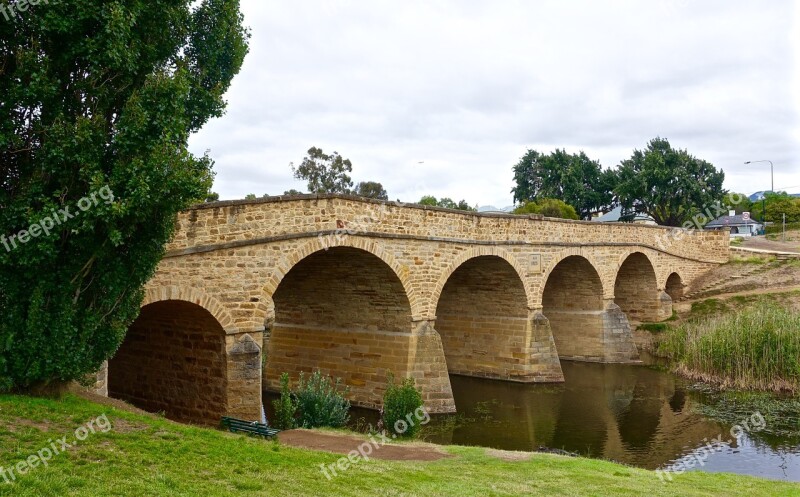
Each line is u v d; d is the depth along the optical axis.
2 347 11.79
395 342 25.95
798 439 23.27
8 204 11.93
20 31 11.91
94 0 12.06
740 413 27.11
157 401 21.16
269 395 28.61
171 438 12.37
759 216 87.44
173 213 13.60
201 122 18.89
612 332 40.38
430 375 25.91
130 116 12.49
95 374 15.10
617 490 14.00
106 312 13.40
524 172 90.69
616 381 34.31
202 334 19.38
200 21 18.83
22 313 12.20
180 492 9.54
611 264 41.38
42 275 12.22
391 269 24.52
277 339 29.69
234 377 18.70
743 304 46.69
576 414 27.22
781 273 51.72
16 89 11.52
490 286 33.72
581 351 41.16
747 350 32.31
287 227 20.41
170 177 12.78
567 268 40.59
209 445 12.52
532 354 33.03
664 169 69.31
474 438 23.31
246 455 12.47
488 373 34.12
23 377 12.20
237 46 19.75
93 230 12.29
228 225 18.77
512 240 31.62
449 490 12.35
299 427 20.38
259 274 19.52
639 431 24.66
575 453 21.33
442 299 36.12
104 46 12.23
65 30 11.76
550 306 42.78
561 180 82.50
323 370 27.89
